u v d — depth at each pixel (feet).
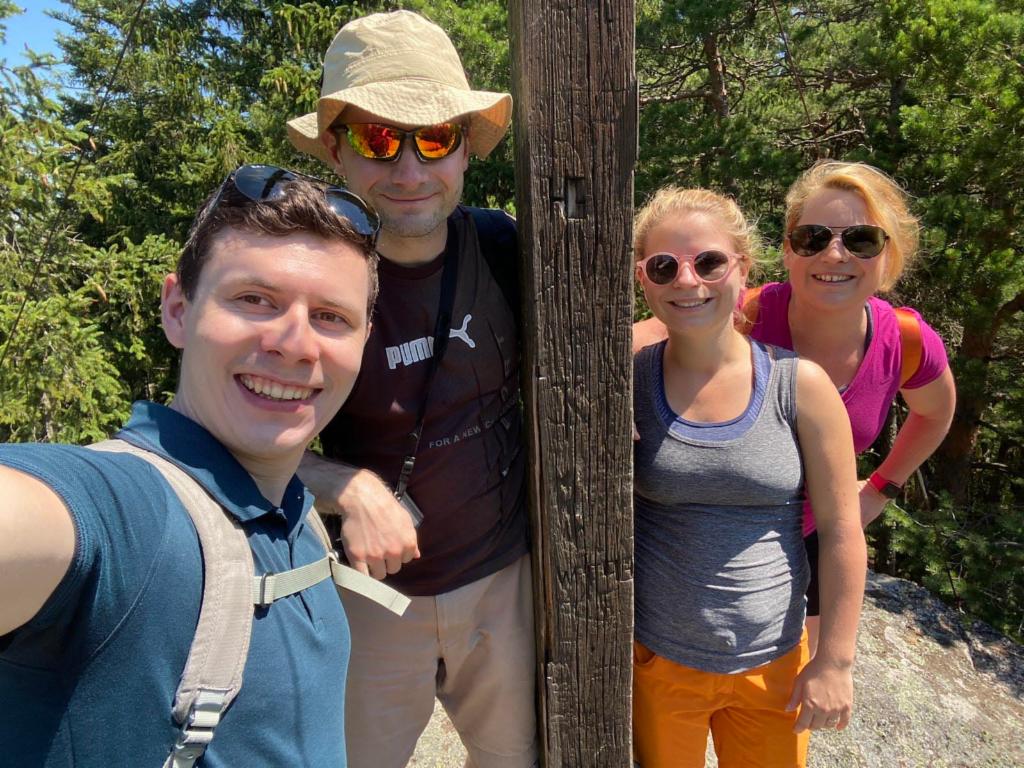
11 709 2.31
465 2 27.32
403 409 4.82
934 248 18.07
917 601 12.01
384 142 4.56
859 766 7.89
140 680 2.37
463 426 4.94
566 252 4.20
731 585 4.74
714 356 4.85
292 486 3.35
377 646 5.27
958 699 9.15
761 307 6.48
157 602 2.41
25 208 18.81
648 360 5.14
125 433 2.80
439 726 8.16
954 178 18.71
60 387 18.28
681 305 4.75
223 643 2.53
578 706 4.90
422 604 5.18
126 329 24.98
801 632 5.01
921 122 18.29
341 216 3.03
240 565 2.68
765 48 26.86
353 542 4.27
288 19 24.67
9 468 2.19
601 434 4.48
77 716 2.31
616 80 4.06
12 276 18.95
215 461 2.83
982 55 17.92
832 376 6.15
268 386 2.91
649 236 4.93
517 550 5.32
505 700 5.58
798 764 5.11
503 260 5.12
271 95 28.02
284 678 2.82
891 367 6.15
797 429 4.80
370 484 4.50
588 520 4.59
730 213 4.93
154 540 2.44
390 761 5.51
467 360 4.88
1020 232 19.03
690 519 4.81
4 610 2.06
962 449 24.21
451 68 4.85
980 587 18.94
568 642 4.77
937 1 18.22
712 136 22.29
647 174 22.84
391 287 4.78
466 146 5.01
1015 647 12.91
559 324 4.29
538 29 3.95
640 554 5.09
